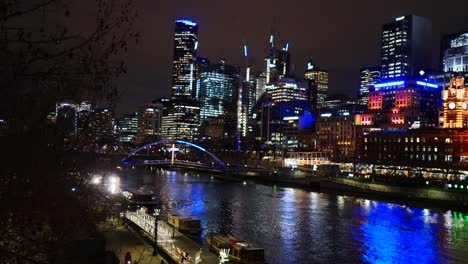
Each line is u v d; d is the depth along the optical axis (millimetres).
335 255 77062
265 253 77000
